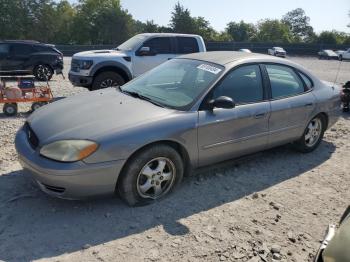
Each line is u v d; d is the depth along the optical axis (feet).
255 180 15.98
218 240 11.55
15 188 14.15
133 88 16.21
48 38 237.66
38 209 12.76
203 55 17.21
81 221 12.17
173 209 13.16
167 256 10.68
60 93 37.68
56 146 11.87
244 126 15.30
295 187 15.53
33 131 13.04
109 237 11.42
